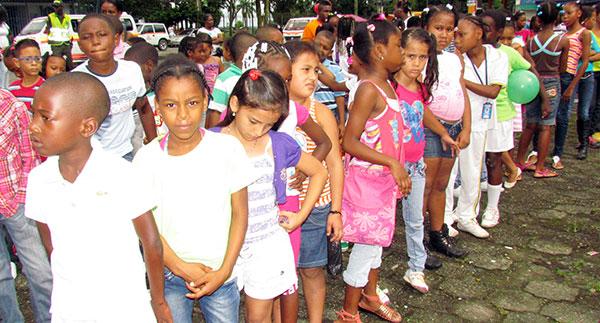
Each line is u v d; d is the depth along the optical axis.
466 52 4.09
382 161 2.70
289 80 2.50
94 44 3.16
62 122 1.69
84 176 1.79
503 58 4.06
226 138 2.08
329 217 2.64
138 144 4.43
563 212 4.89
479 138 4.20
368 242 2.82
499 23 4.45
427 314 3.29
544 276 3.72
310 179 2.44
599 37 6.38
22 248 2.72
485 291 3.54
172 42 33.06
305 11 45.03
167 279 2.19
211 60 6.32
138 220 1.86
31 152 2.68
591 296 3.45
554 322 3.17
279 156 2.28
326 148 2.57
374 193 2.80
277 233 2.35
